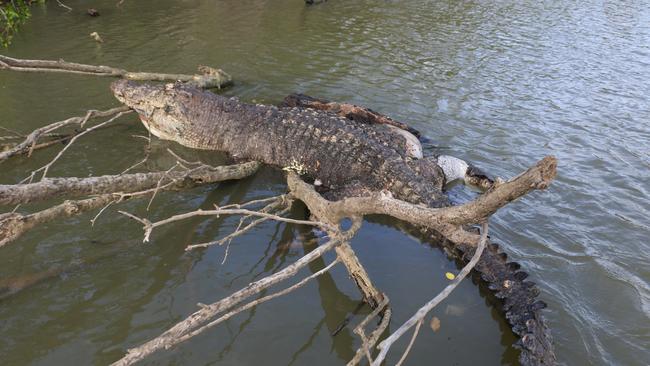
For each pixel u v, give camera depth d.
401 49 12.19
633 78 10.98
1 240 4.58
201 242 5.70
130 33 12.34
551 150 7.94
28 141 6.20
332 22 14.06
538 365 4.15
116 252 5.46
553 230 6.05
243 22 13.70
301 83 10.01
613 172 7.34
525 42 13.12
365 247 5.75
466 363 4.35
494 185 3.34
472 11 15.92
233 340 4.50
